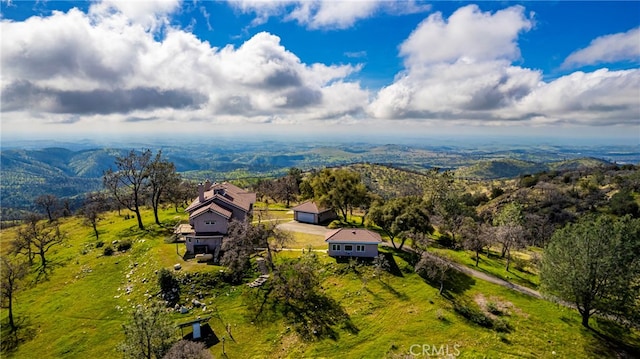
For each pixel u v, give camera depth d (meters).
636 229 47.47
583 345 45.78
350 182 95.50
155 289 59.03
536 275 70.38
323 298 57.19
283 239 66.56
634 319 46.06
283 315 53.62
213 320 52.56
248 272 63.25
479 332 48.03
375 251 68.62
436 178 129.12
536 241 112.38
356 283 61.06
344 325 50.72
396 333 48.22
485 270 69.56
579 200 145.62
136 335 39.69
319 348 46.47
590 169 196.62
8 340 51.34
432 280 62.53
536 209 145.50
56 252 83.19
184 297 57.06
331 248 69.56
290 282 57.28
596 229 47.97
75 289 62.97
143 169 91.31
